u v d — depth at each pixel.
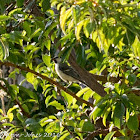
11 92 8.99
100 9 6.71
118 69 10.36
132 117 7.53
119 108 7.17
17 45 12.48
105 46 7.63
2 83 10.27
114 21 7.25
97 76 10.45
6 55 8.38
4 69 16.77
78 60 8.49
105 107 7.41
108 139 8.14
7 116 9.41
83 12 6.88
